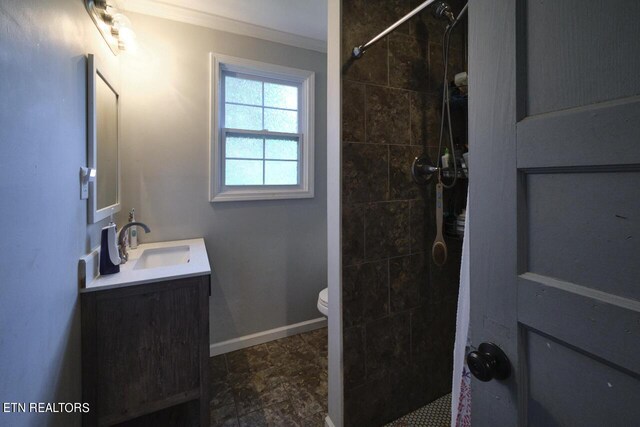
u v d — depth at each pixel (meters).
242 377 1.86
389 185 1.42
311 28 2.17
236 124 2.20
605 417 0.38
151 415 1.56
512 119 0.48
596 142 0.38
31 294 0.78
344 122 1.29
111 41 1.56
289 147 2.39
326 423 1.45
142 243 1.92
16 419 0.70
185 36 1.98
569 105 0.41
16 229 0.71
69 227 1.04
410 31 1.43
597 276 0.39
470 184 0.56
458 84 1.46
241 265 2.21
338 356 1.34
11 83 0.69
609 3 0.37
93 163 1.24
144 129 1.90
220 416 1.54
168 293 1.33
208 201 2.09
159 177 1.95
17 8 0.71
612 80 0.36
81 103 1.16
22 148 0.73
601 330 0.38
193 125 2.03
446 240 1.61
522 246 0.48
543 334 0.45
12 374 0.69
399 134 1.42
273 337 2.31
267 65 2.20
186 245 1.90
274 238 2.32
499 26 0.49
